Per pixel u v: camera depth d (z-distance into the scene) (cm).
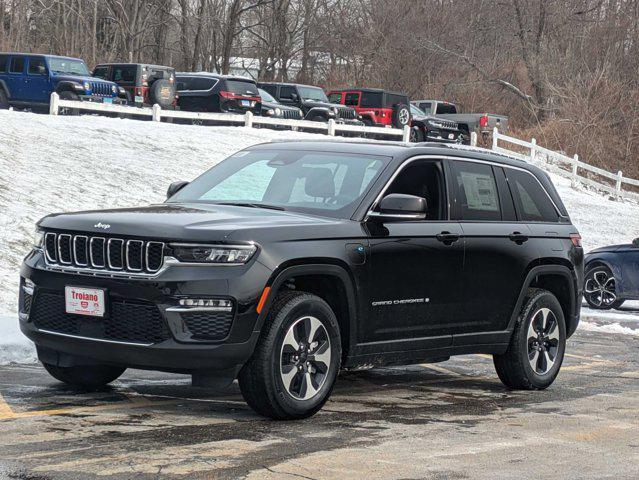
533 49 5809
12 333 985
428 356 834
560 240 959
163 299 673
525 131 4872
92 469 560
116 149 2578
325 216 772
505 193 920
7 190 1881
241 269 682
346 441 661
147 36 7181
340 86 6438
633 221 3297
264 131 3356
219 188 831
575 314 986
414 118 4153
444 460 621
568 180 4091
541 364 939
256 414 735
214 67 7094
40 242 739
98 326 696
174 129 3069
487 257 870
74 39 6450
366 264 761
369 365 790
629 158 4803
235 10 6344
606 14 5784
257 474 565
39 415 698
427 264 812
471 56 6247
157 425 682
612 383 988
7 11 6400
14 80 3309
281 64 7138
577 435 720
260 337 700
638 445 695
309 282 760
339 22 6606
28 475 543
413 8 6291
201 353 674
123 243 691
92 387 817
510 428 736
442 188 849
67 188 2041
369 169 812
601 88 5022
